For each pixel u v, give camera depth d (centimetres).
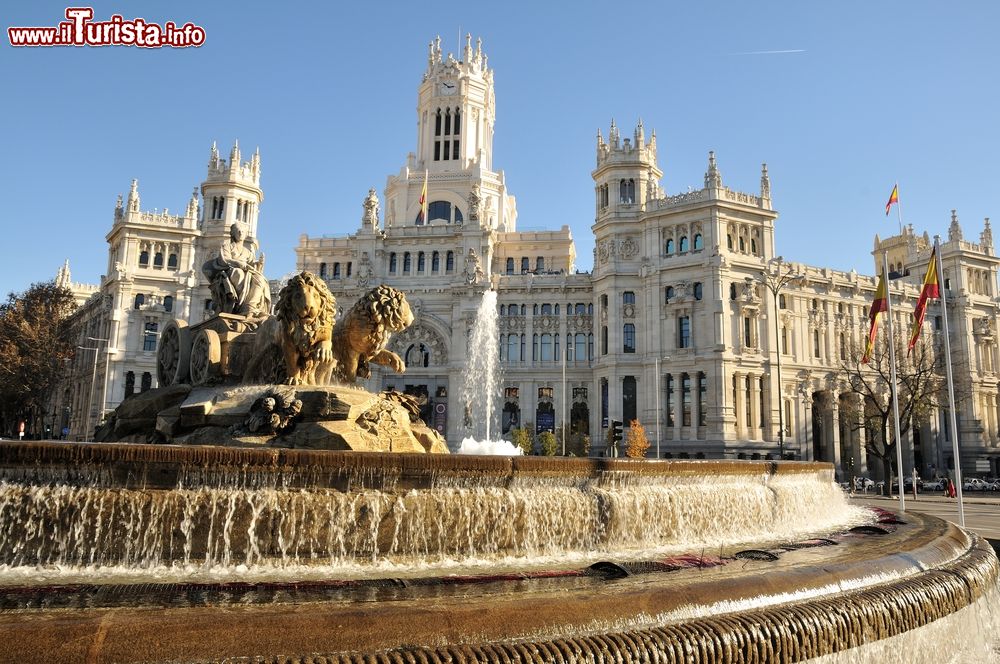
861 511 2639
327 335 1884
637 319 8712
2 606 823
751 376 8244
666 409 8300
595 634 820
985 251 10606
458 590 971
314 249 10256
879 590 1080
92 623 682
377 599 900
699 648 823
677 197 8619
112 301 9631
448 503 1363
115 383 9281
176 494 1202
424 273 9762
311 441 1628
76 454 1180
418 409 2128
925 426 9575
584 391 9194
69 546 1164
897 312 9875
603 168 9156
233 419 1705
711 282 8162
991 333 10275
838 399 8956
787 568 1135
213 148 10444
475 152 11912
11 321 8300
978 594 1277
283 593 923
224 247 2312
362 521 1288
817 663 921
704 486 1814
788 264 8919
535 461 1487
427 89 12038
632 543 1583
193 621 704
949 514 4034
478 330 9244
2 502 1148
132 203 9694
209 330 2075
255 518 1227
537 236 10606
